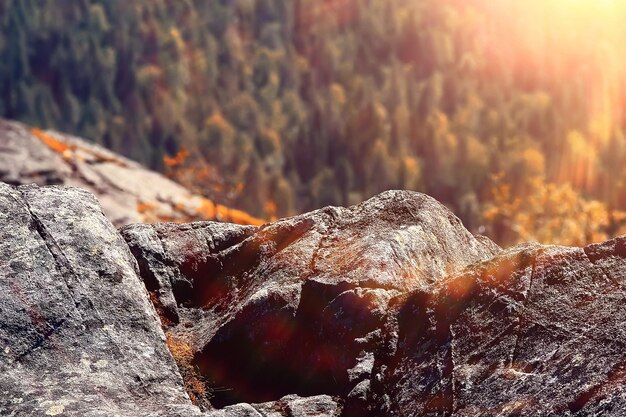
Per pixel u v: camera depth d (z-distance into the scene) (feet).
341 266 25.11
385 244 25.25
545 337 19.98
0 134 156.04
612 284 20.75
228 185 167.94
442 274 25.86
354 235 26.86
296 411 21.27
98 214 25.53
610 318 19.65
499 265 22.53
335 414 21.16
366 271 24.31
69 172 151.33
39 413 19.47
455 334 21.29
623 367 18.01
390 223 27.02
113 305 23.03
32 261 23.17
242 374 24.27
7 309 21.79
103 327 22.36
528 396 18.52
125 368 21.50
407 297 23.15
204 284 27.86
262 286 25.72
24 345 21.20
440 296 22.53
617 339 18.85
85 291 23.02
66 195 25.71
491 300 21.63
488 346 20.52
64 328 21.93
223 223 29.50
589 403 17.56
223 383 24.26
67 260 23.58
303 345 23.90
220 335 24.84
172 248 28.17
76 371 20.99
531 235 183.11
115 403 20.39
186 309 27.20
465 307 21.88
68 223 24.67
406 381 20.89
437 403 19.69
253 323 24.57
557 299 20.93
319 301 24.25
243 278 27.22
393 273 24.44
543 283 21.49
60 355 21.27
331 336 23.21
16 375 20.45
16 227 23.93
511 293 21.54
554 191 185.68
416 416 19.79
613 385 17.67
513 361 19.79
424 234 26.48
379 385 21.27
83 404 19.90
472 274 22.56
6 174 144.56
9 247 23.35
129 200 147.64
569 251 22.12
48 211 24.84
